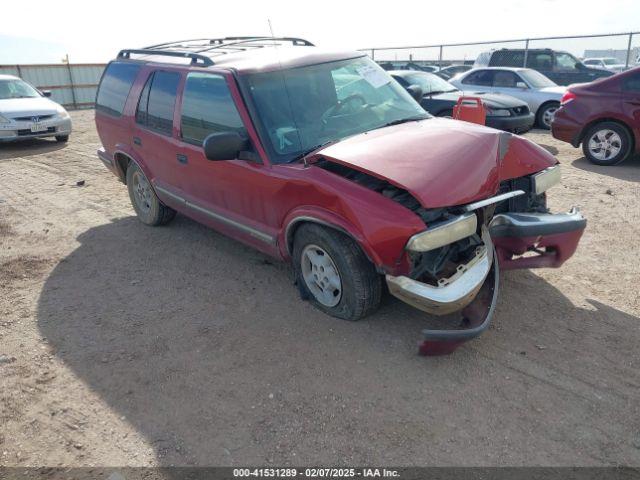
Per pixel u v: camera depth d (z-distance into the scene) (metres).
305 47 5.10
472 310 3.61
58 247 5.77
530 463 2.68
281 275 4.86
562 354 3.52
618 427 2.88
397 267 3.40
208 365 3.58
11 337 4.00
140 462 2.80
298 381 3.37
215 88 4.48
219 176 4.53
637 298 4.18
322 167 3.86
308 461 2.76
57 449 2.91
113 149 6.23
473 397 3.16
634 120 8.20
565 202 6.68
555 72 17.27
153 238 5.95
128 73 5.88
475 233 3.64
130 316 4.26
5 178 8.94
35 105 12.06
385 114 4.63
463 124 4.30
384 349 3.65
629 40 16.73
